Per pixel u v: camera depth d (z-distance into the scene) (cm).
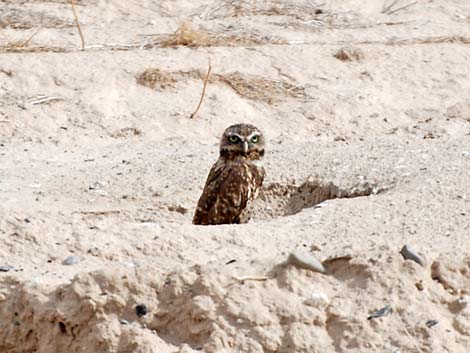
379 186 1350
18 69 2170
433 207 1229
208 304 991
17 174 1536
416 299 1002
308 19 2705
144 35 2445
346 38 2584
